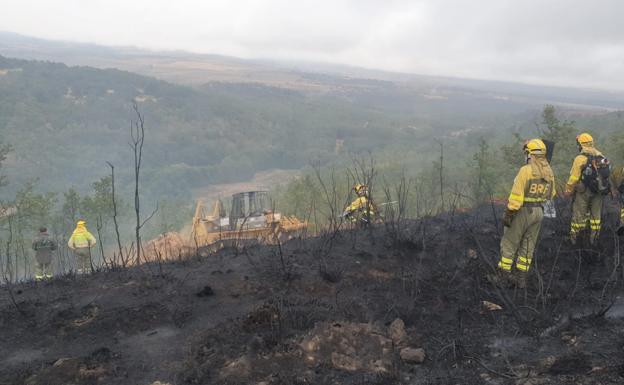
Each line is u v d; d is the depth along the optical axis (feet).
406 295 16.98
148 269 21.30
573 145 78.89
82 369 12.67
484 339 13.52
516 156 87.45
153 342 14.47
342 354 12.83
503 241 17.52
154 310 16.30
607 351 12.07
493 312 15.16
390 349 13.21
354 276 18.86
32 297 17.99
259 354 12.94
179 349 13.92
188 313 16.12
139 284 18.75
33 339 14.76
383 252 21.95
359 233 25.63
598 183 19.88
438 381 11.68
